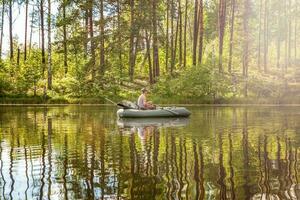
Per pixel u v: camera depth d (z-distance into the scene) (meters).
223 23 37.59
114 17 37.62
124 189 6.18
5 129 14.31
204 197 5.76
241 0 45.69
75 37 38.03
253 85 35.34
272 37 50.31
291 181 6.62
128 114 18.92
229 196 5.81
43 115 20.73
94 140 11.51
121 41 37.25
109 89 33.25
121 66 37.03
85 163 8.16
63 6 37.88
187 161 8.30
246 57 37.94
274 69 45.22
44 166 7.90
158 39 36.81
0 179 6.88
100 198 5.75
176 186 6.34
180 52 41.50
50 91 33.66
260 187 6.27
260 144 10.55
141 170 7.48
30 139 11.77
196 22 37.53
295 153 9.20
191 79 33.00
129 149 9.86
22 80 34.09
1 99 31.86
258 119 18.08
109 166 7.86
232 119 18.25
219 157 8.73
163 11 39.50
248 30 42.59
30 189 6.25
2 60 38.28
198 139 11.56
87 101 32.09
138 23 36.50
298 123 16.09
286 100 32.28
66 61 38.94
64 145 10.55
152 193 5.96
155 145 10.48
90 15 37.78
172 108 19.66
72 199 5.72
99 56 39.44
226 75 37.06
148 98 32.28
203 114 21.53
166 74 35.81
